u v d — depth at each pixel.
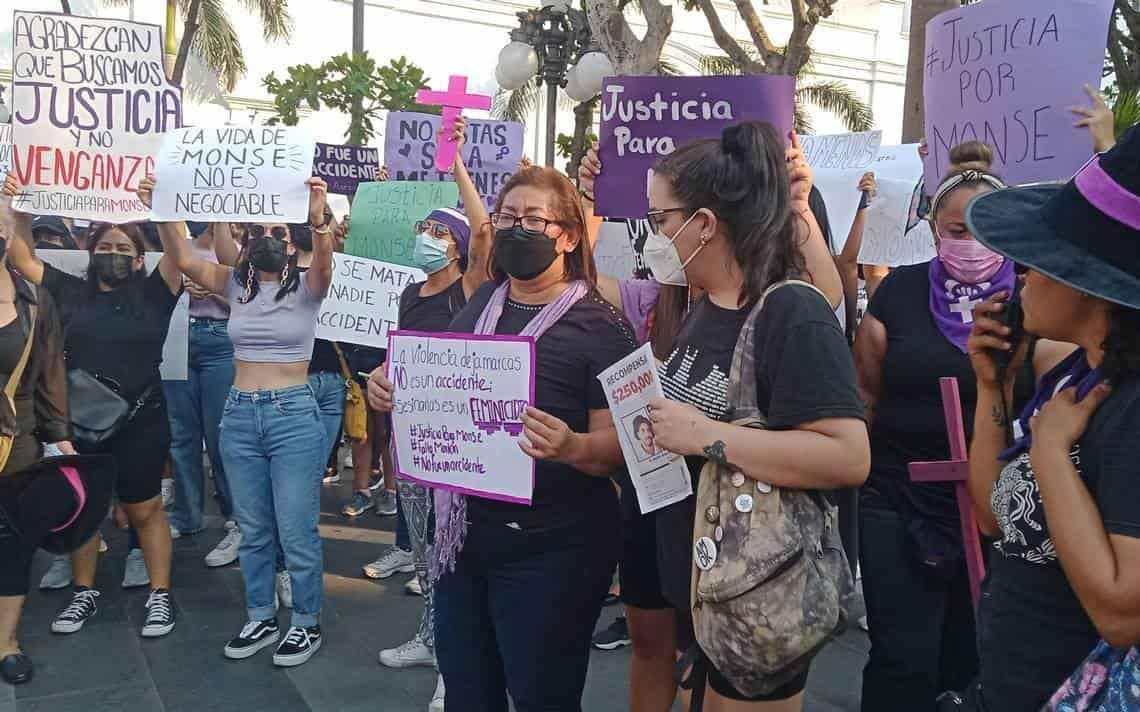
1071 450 1.47
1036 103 2.76
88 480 3.89
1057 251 1.41
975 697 1.75
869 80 27.00
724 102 2.74
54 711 3.57
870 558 2.72
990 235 1.49
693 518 2.07
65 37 4.24
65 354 4.28
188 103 17.12
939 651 2.70
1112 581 1.35
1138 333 1.39
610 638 4.25
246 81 21.39
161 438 4.40
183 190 4.10
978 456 1.89
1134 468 1.36
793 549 1.80
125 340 4.32
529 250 2.41
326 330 4.67
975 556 2.43
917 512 2.65
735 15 25.06
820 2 8.62
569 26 9.48
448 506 2.46
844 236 3.69
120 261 4.38
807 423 1.81
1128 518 1.35
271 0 19.27
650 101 2.80
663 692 2.76
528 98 22.14
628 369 2.00
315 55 22.28
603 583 2.44
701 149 1.98
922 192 3.64
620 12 8.51
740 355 1.91
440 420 2.42
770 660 1.81
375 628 4.43
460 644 2.53
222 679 3.85
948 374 2.64
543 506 2.37
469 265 3.60
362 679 3.87
